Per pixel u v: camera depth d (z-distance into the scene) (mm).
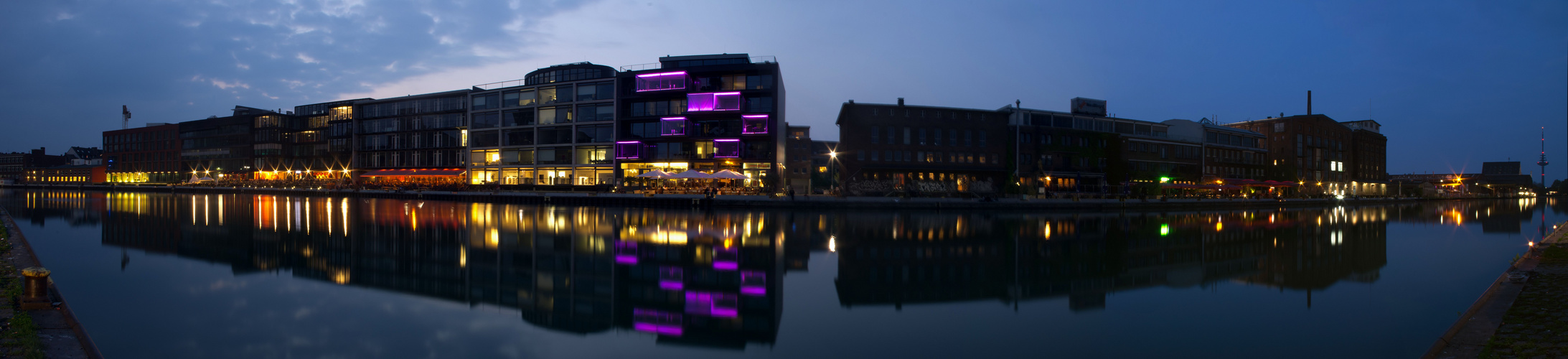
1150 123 81688
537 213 43281
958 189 69062
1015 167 72812
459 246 23328
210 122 113250
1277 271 19094
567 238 26344
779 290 15484
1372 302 14312
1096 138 76438
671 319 12492
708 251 22578
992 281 16984
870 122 68812
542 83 84375
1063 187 74438
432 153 86000
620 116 71188
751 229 31688
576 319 12445
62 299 10953
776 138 66875
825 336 11258
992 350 10391
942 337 11172
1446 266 20328
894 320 12414
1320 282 17000
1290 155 98562
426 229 30031
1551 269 16031
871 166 67875
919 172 70000
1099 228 35219
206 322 11734
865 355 10125
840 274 17859
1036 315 12875
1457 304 13945
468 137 82062
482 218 38219
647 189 62688
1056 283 16719
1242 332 11484
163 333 10977
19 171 148250
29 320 9328
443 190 70188
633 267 18797
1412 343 10766
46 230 28422
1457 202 96875
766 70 68000
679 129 68625
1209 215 51750
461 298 14266
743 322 12258
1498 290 13180
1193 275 18188
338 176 93375
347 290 14969
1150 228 35656
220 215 38562
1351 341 10906
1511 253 24109
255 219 35688
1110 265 20156
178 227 30547
